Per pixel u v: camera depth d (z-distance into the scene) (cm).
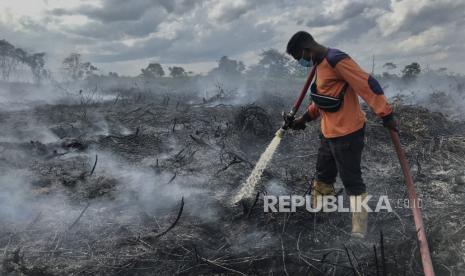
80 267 282
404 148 539
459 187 404
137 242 314
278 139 355
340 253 288
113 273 278
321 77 309
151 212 369
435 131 602
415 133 575
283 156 535
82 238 321
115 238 321
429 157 504
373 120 628
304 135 589
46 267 277
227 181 441
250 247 305
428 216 335
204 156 530
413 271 263
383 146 548
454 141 539
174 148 573
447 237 285
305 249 299
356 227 308
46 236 324
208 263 282
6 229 333
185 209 373
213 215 360
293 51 317
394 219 336
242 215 349
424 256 253
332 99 307
